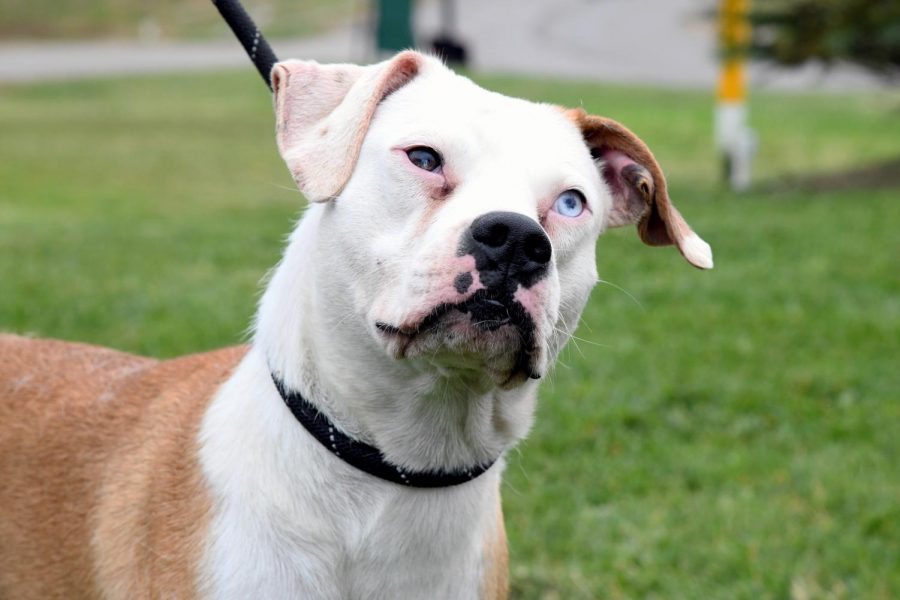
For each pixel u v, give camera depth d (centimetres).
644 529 741
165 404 484
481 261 391
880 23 1877
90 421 498
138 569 447
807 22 1962
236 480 433
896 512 761
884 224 1567
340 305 424
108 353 549
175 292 1188
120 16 5291
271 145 2603
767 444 871
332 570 432
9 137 2572
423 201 414
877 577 688
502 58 3991
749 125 2955
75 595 475
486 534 471
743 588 673
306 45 4394
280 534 427
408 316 397
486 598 471
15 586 493
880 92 3656
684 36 4609
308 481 430
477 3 5306
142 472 463
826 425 899
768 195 1861
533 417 470
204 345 1012
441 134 419
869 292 1242
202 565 429
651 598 672
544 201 429
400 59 438
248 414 443
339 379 428
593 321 1135
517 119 438
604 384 956
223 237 1498
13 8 5228
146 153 2438
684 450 852
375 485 435
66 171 2184
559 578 686
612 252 1426
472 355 403
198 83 3638
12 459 505
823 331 1106
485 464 453
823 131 2869
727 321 1137
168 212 1808
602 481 802
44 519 488
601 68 3916
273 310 454
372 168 423
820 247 1440
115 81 3662
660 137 2666
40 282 1211
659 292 1238
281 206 1898
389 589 444
